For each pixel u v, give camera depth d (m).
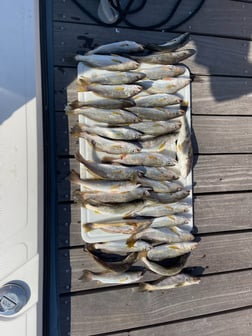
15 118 0.86
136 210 1.02
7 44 0.86
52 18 0.99
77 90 1.01
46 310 0.95
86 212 1.00
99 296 1.04
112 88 1.00
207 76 1.13
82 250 1.03
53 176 0.98
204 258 1.13
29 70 0.87
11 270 0.86
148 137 1.04
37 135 0.88
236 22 1.17
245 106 1.18
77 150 1.02
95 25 1.03
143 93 1.04
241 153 1.17
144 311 1.07
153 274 1.07
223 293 1.15
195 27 1.12
